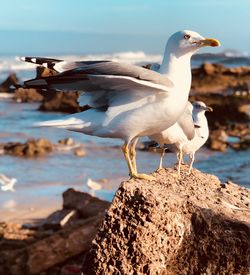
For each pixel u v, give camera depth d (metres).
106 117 2.00
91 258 1.92
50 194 5.95
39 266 3.67
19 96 14.45
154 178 2.16
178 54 2.04
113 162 7.71
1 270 3.67
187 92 2.04
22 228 4.66
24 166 7.33
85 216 4.72
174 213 1.94
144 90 1.97
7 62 25.55
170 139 2.29
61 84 2.00
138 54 37.31
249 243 2.01
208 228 2.00
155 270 1.91
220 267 2.00
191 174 2.38
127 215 1.91
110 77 1.92
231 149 8.88
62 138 9.38
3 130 10.12
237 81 17.00
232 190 2.34
